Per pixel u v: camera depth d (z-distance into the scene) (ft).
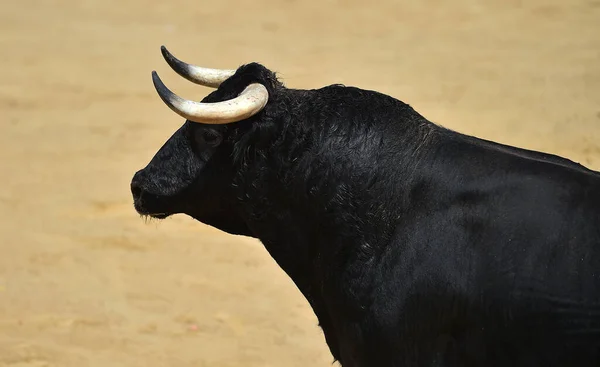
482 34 273.75
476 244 59.47
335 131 65.21
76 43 286.05
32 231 151.23
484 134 188.75
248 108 63.62
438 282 59.93
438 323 60.08
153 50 274.36
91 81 246.68
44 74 254.47
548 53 250.57
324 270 65.67
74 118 216.54
